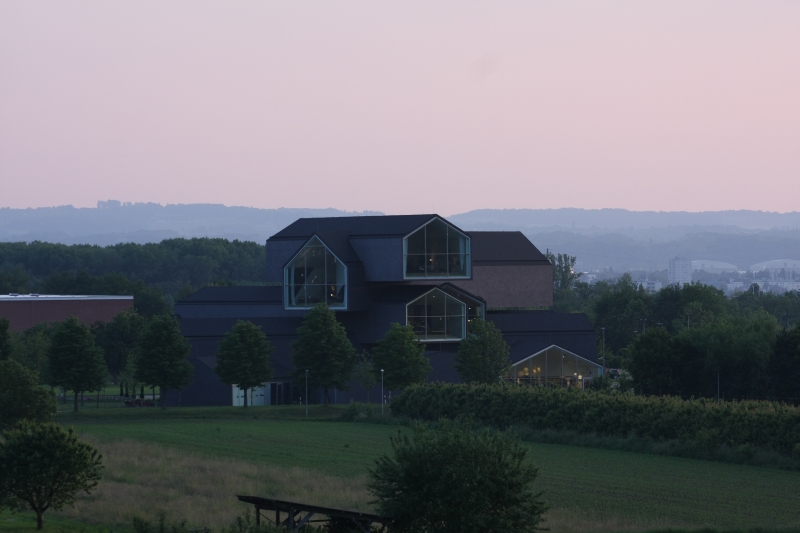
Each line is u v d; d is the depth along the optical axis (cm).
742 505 7738
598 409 11831
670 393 15262
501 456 5269
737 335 15238
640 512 7425
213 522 6800
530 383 17538
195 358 16788
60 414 14462
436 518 5216
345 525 5656
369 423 14050
